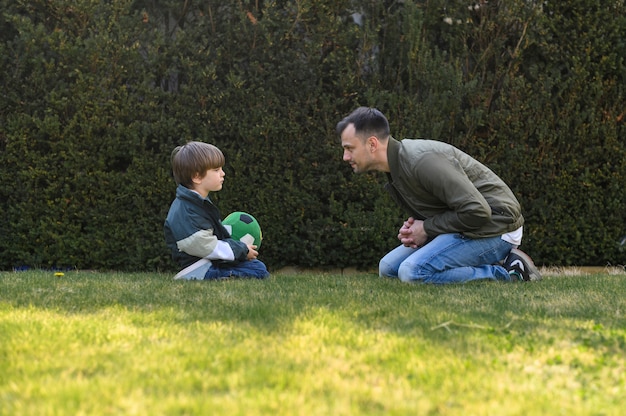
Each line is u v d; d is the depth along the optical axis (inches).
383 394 76.2
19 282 163.0
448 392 77.4
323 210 230.7
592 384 81.5
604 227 233.8
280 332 104.2
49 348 93.7
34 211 223.6
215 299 135.9
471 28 231.1
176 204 182.7
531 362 89.7
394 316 117.1
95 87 220.5
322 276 194.7
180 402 72.6
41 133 221.5
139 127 223.1
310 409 71.3
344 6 229.8
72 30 222.7
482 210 161.3
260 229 204.7
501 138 228.8
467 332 105.5
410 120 225.0
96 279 174.9
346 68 226.7
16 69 220.1
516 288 156.9
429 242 174.4
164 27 233.1
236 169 225.5
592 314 123.3
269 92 224.5
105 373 83.5
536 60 232.7
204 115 224.5
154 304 129.8
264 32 223.5
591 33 227.6
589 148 231.6
